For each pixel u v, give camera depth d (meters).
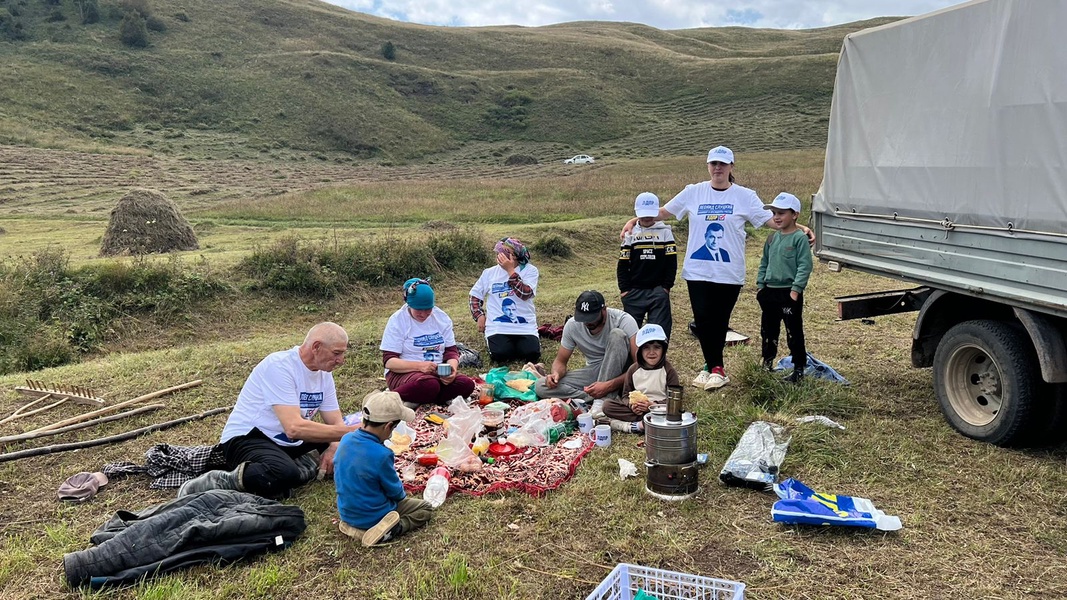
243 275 13.93
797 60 96.75
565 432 6.06
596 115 85.81
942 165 5.73
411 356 7.15
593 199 28.97
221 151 64.56
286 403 5.15
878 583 3.87
